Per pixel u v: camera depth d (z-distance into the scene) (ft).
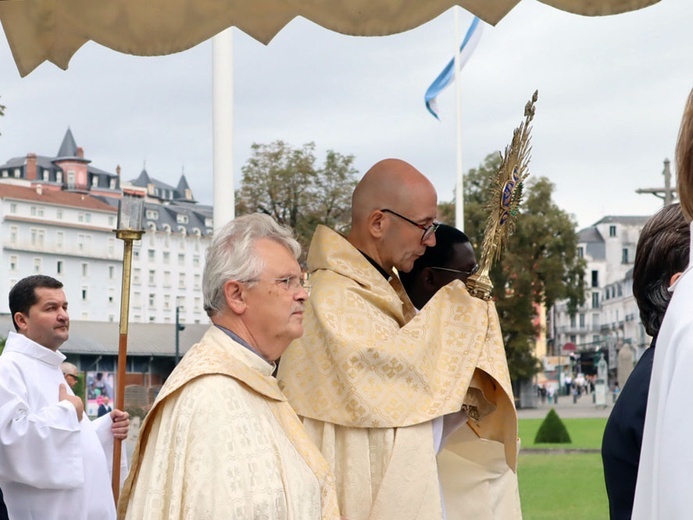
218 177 20.24
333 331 10.32
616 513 7.96
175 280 139.23
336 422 10.15
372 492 10.14
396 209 10.80
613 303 321.52
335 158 49.01
